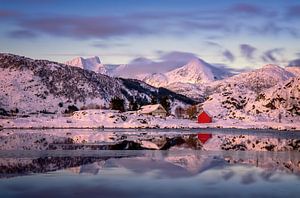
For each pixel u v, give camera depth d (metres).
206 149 65.75
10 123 143.12
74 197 29.06
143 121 158.62
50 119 155.38
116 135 99.00
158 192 30.86
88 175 38.06
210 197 29.33
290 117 191.62
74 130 123.31
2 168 41.88
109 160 49.31
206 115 175.50
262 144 77.69
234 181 35.72
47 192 30.52
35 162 46.50
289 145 75.94
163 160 49.94
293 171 41.81
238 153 59.50
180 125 160.75
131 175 38.31
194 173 39.97
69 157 51.69
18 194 29.81
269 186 33.50
